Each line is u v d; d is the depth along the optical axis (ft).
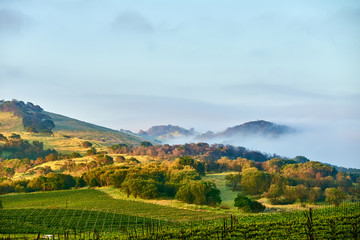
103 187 481.87
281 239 161.89
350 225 171.01
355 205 256.73
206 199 366.02
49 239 191.72
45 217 271.69
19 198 400.67
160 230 204.23
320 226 174.60
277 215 250.98
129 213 294.05
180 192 367.66
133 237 185.78
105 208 321.32
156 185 410.72
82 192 435.12
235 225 197.36
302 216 227.61
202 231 187.83
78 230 235.40
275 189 387.14
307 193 387.55
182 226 230.27
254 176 434.30
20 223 246.88
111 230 233.76
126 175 458.50
